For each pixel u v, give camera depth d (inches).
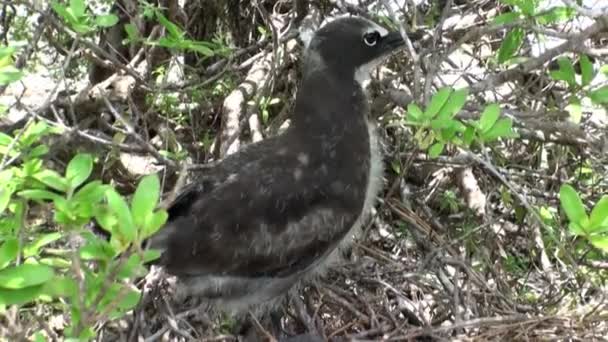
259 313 23.9
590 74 21.5
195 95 28.1
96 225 18.1
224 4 31.5
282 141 23.9
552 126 22.7
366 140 24.4
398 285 25.1
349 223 23.5
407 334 22.3
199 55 32.4
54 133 23.0
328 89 24.2
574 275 25.0
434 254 24.9
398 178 26.0
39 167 17.3
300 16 30.3
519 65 22.6
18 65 24.3
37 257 17.4
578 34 21.8
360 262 25.0
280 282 23.2
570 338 21.9
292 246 22.6
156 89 26.1
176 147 26.4
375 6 29.5
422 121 19.9
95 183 15.8
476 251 27.0
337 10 29.7
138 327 22.4
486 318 22.2
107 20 21.2
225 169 23.3
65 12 20.9
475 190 27.7
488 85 22.9
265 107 28.5
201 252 22.0
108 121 28.8
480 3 28.7
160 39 24.1
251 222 22.4
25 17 28.2
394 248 27.3
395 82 29.2
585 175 28.1
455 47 23.7
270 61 28.9
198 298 23.5
